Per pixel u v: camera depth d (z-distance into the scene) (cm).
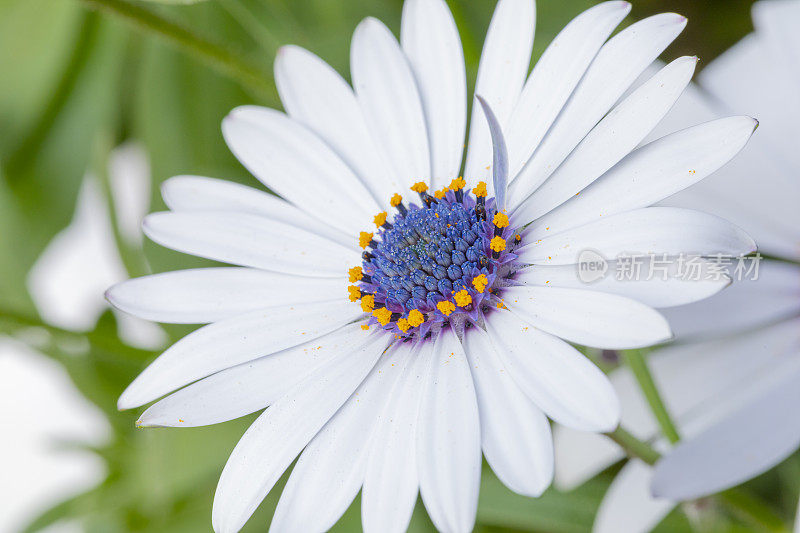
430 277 25
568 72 25
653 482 24
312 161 26
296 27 31
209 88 32
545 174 25
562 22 30
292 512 24
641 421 26
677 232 23
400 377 25
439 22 26
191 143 31
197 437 30
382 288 26
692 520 27
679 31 24
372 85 26
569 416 23
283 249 26
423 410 24
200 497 32
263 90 29
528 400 24
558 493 28
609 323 23
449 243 26
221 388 25
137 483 32
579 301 24
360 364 25
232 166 31
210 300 26
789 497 29
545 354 24
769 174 27
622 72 25
